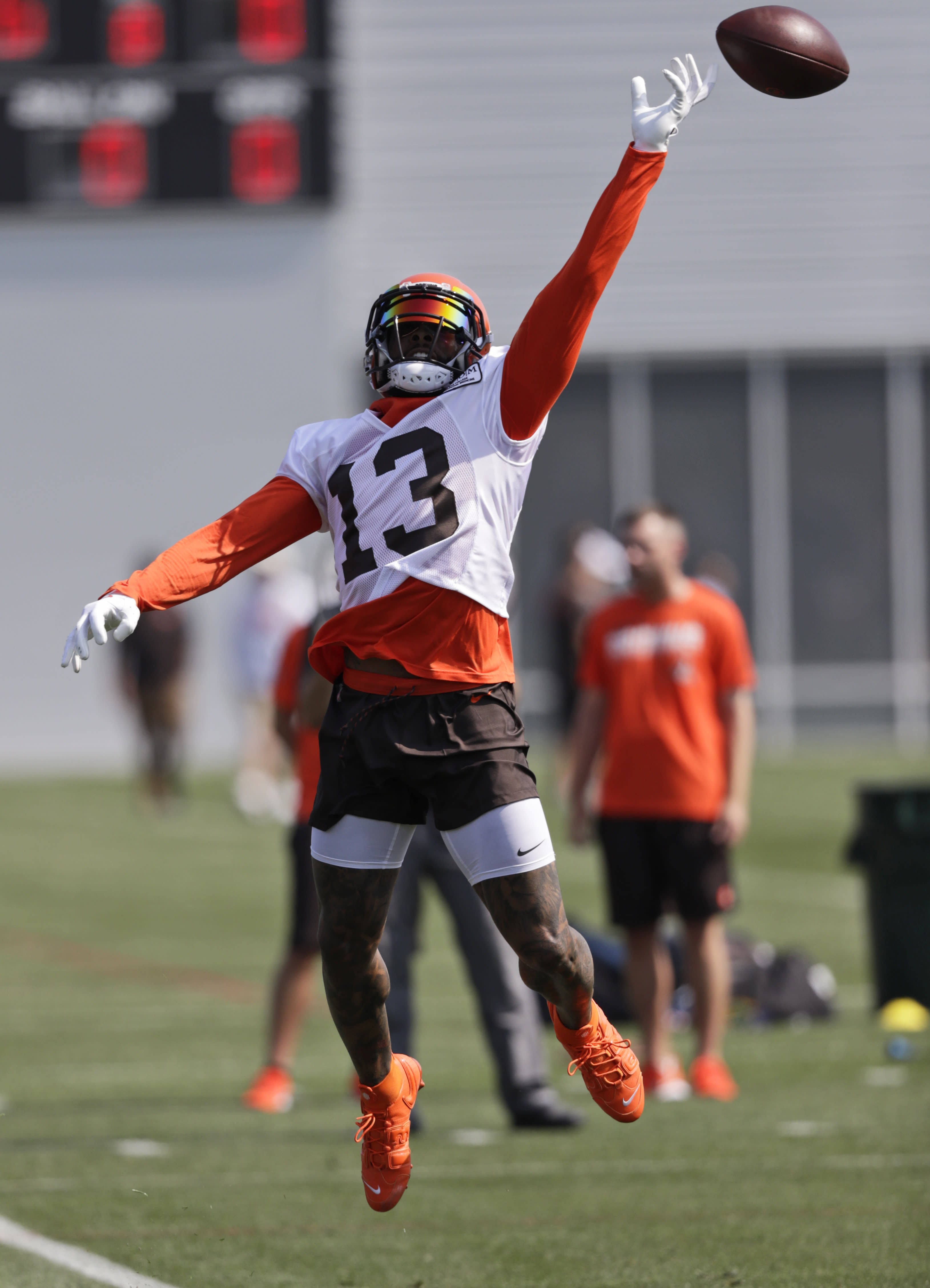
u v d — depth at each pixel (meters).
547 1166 22.38
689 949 27.20
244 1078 29.00
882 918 33.78
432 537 14.32
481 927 24.56
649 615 27.45
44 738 84.50
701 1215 19.67
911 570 87.50
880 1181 21.14
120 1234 18.91
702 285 86.00
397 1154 15.24
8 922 45.91
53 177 81.44
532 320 14.26
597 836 27.56
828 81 15.09
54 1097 27.41
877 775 73.69
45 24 79.88
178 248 83.69
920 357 86.62
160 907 47.94
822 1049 31.03
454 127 84.12
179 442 84.25
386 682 14.36
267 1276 17.25
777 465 87.00
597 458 87.06
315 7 80.25
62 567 84.31
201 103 80.56
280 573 67.75
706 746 27.09
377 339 14.98
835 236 85.81
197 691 84.44
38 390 83.88
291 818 27.44
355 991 14.81
